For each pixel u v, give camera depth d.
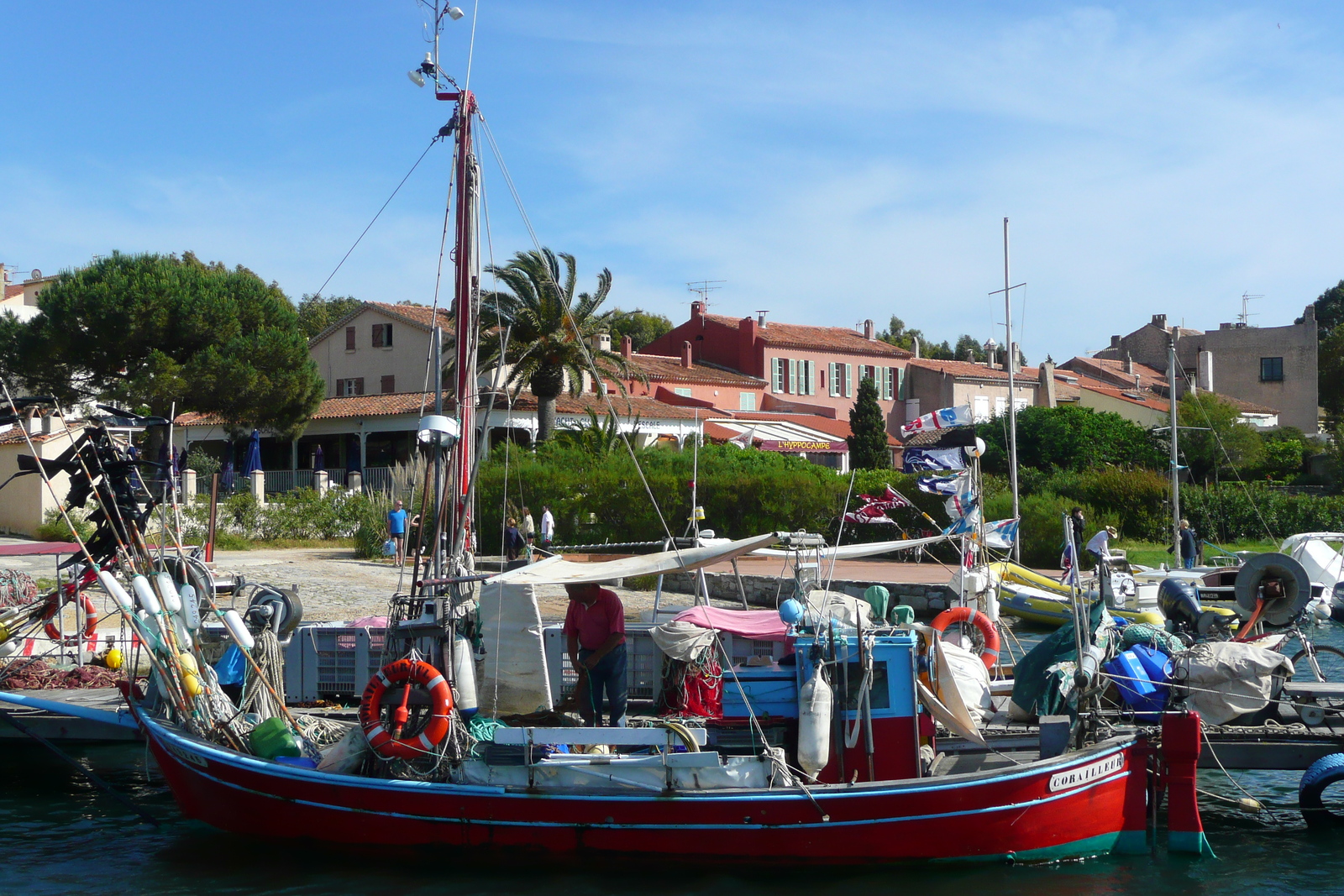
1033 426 50.19
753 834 9.02
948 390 69.06
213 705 10.55
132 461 11.66
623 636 10.39
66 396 40.91
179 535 11.84
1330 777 10.32
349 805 9.55
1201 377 75.44
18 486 35.75
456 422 10.41
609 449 38.25
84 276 40.84
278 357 41.72
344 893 8.88
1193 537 29.27
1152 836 9.81
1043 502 32.59
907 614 10.60
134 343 40.31
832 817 8.98
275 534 37.22
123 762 13.11
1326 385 81.94
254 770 9.77
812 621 9.67
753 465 39.47
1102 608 11.57
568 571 9.96
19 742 13.52
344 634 12.85
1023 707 11.22
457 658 9.96
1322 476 55.59
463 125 11.70
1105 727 9.95
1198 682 10.79
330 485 41.12
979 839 9.15
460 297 11.72
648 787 9.16
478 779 9.38
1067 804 9.35
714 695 11.14
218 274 44.25
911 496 35.25
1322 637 21.91
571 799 9.16
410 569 29.38
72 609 20.58
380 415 45.81
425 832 9.44
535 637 10.68
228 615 10.48
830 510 35.94
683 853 9.12
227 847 10.03
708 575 28.05
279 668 11.04
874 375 70.25
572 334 41.47
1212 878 9.16
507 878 9.16
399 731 9.53
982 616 12.69
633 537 35.53
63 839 10.35
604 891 8.89
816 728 9.09
